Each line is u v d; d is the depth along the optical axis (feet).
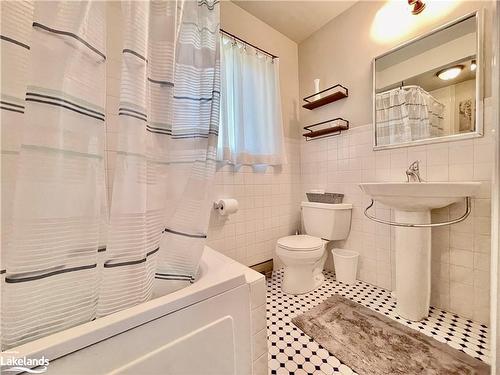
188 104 2.82
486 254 4.00
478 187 3.54
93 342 1.59
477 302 4.09
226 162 5.58
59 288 1.75
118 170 2.06
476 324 4.05
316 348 3.62
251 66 6.02
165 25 2.44
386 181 5.32
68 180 1.74
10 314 1.57
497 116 1.47
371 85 5.61
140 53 2.09
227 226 5.75
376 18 5.51
